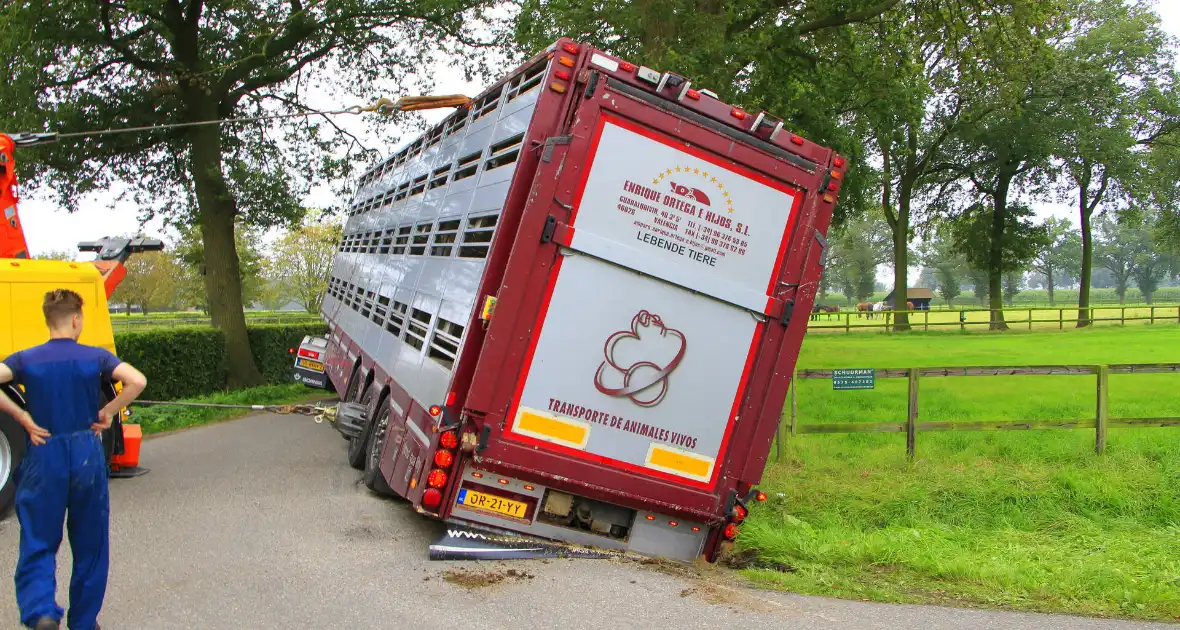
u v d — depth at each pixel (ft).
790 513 26.68
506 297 18.81
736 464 20.31
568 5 50.29
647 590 18.01
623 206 19.27
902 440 36.37
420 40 67.36
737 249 19.90
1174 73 128.26
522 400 19.08
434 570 18.71
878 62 61.00
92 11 54.03
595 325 19.29
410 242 30.09
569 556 20.13
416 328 24.63
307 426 44.29
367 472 27.61
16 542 20.51
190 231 72.90
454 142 27.86
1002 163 134.92
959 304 463.83
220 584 17.39
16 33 48.62
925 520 26.23
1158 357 70.90
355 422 28.81
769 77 59.82
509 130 20.97
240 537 21.09
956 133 134.00
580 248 19.02
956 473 29.89
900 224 143.43
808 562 21.62
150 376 53.01
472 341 19.11
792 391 32.81
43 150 55.31
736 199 19.84
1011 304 421.18
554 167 18.88
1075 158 130.21
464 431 18.98
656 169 19.43
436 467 19.16
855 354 84.28
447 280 22.39
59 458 13.66
